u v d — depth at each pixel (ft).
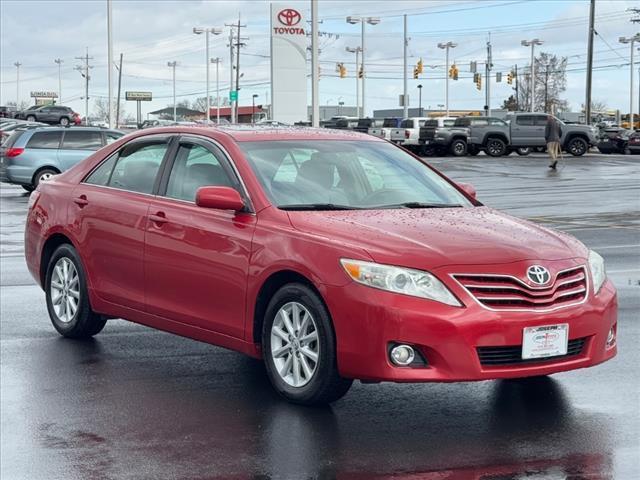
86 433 18.57
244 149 22.90
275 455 17.07
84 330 26.76
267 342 20.79
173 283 23.07
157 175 24.50
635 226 55.98
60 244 27.76
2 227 60.18
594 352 19.77
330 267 19.27
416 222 20.61
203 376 23.00
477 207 23.32
